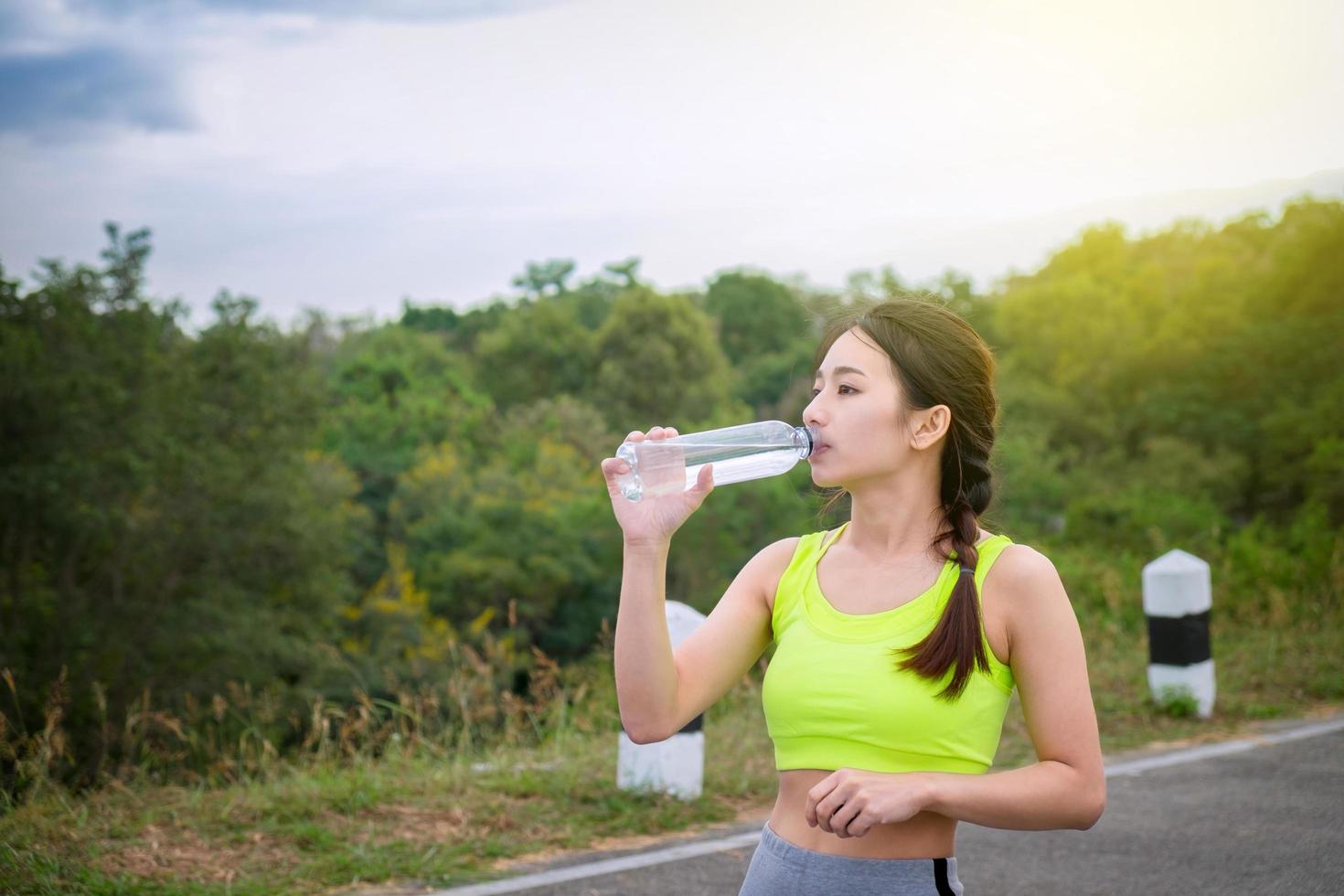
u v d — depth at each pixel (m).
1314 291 51.44
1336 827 4.83
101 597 23.83
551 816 4.77
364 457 44.47
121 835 4.36
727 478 1.90
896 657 1.76
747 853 4.41
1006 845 4.63
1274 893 4.05
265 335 28.00
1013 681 1.80
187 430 25.00
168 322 26.38
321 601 27.12
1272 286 53.09
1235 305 54.31
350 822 4.57
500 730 6.45
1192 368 51.50
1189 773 5.73
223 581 25.14
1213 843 4.62
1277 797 5.28
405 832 4.51
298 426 27.50
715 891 4.00
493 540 37.44
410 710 6.06
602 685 7.29
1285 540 14.48
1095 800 1.71
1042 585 1.75
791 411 34.97
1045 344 59.91
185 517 24.34
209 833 4.43
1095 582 11.28
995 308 65.19
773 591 1.98
